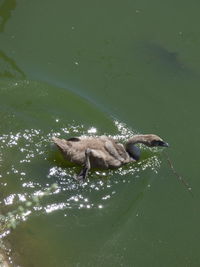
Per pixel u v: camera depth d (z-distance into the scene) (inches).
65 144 503.5
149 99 616.7
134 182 519.2
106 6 750.5
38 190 493.4
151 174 531.5
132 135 568.1
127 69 654.5
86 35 695.7
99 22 720.3
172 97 624.4
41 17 711.7
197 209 504.7
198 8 770.2
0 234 448.5
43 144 535.8
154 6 763.4
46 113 570.6
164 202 506.0
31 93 592.7
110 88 621.6
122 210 491.2
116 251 458.6
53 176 506.6
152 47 692.7
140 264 452.8
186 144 568.1
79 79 626.8
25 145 531.5
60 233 462.6
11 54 647.8
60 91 601.6
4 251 435.5
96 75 636.7
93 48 678.5
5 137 534.9
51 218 473.1
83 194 497.7
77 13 729.0
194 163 549.3
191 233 483.5
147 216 490.9
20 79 609.6
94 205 490.6
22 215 468.1
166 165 543.5
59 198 489.7
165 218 491.8
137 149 545.3
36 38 678.5
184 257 465.1
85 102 593.6
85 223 474.3
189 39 714.2
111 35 702.5
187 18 749.3
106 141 532.4
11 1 727.7
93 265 444.8
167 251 466.9
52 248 450.6
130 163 537.6
